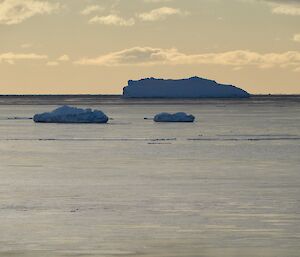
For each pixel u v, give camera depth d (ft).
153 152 490.49
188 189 300.20
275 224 230.07
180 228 224.12
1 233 217.77
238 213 246.88
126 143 577.84
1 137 653.71
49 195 284.00
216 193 288.92
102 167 389.60
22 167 391.86
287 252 198.29
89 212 248.11
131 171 368.68
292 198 276.82
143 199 273.75
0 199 274.98
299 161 426.10
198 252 197.98
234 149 517.14
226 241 208.95
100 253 197.06
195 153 481.87
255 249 200.95
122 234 216.54
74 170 374.84
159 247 202.59
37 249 200.75
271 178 339.16
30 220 235.61
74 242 207.51
